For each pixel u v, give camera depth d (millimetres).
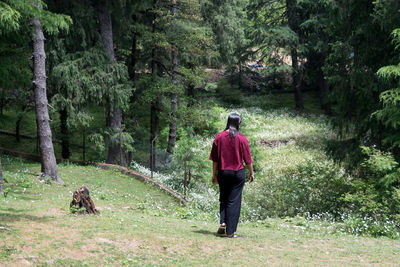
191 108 22672
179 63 24078
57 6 18328
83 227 5258
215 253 4828
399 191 9766
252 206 12805
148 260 4285
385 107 11727
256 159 20812
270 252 5125
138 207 11133
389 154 11008
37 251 3990
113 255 4293
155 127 24609
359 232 8430
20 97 22688
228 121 5887
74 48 19141
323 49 30203
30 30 14117
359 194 10289
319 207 12023
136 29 21609
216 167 5910
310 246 5805
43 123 14414
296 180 13625
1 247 3906
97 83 18609
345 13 13773
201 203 15500
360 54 13797
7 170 14938
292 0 32781
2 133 29422
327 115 33219
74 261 3930
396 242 7027
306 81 37562
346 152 14836
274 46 32750
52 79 18234
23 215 5852
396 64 12367
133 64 23875
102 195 12555
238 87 40875
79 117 18719
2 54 17125
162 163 20609
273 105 37094
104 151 21984
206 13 25453
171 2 21891
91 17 19188
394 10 12188
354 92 14398
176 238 5340
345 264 4719
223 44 26375
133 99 23891
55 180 14414
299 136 28156
